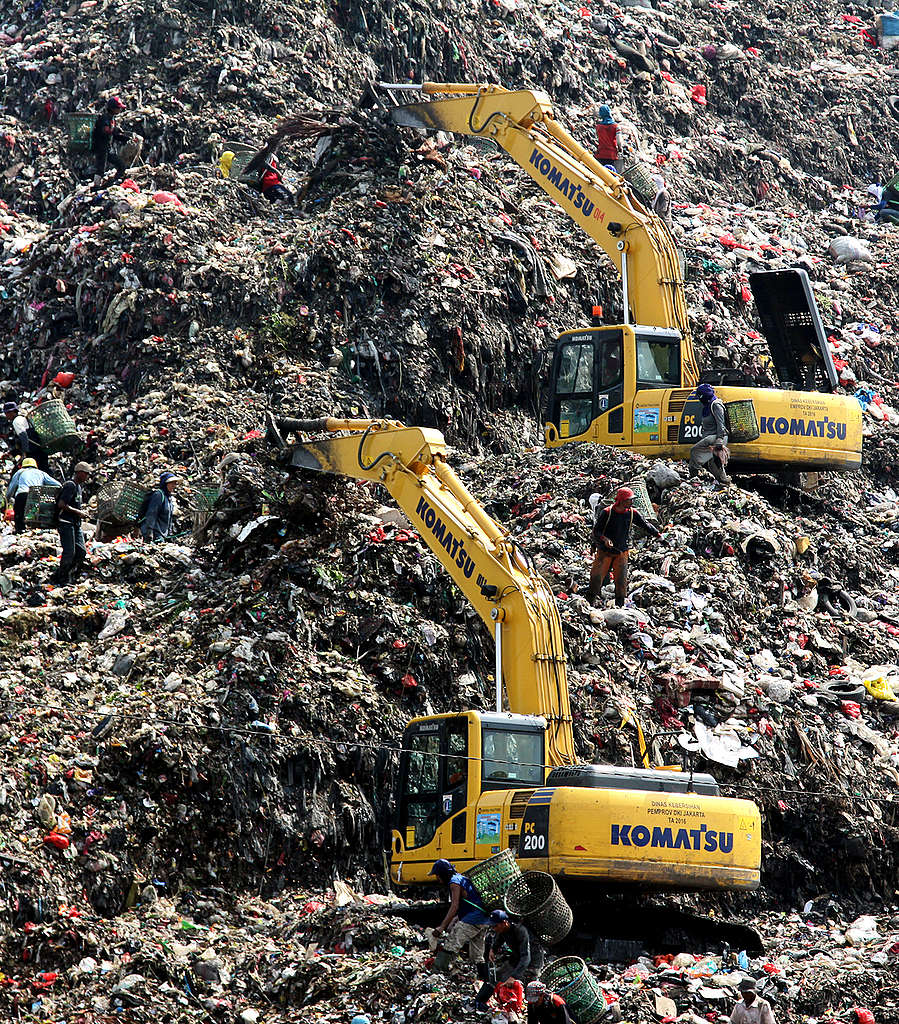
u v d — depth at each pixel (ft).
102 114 369.09
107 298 310.86
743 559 246.27
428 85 318.86
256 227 331.98
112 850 173.37
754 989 151.33
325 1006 150.00
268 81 382.83
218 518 235.81
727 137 442.09
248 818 184.96
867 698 233.14
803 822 208.54
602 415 269.03
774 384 312.91
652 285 274.57
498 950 150.51
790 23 510.58
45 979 155.53
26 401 304.91
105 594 231.09
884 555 280.31
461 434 302.25
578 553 241.55
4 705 191.62
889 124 474.08
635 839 159.84
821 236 409.28
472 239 330.54
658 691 214.90
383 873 191.42
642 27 463.42
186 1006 152.15
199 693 197.16
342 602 217.15
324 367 301.02
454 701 210.18
